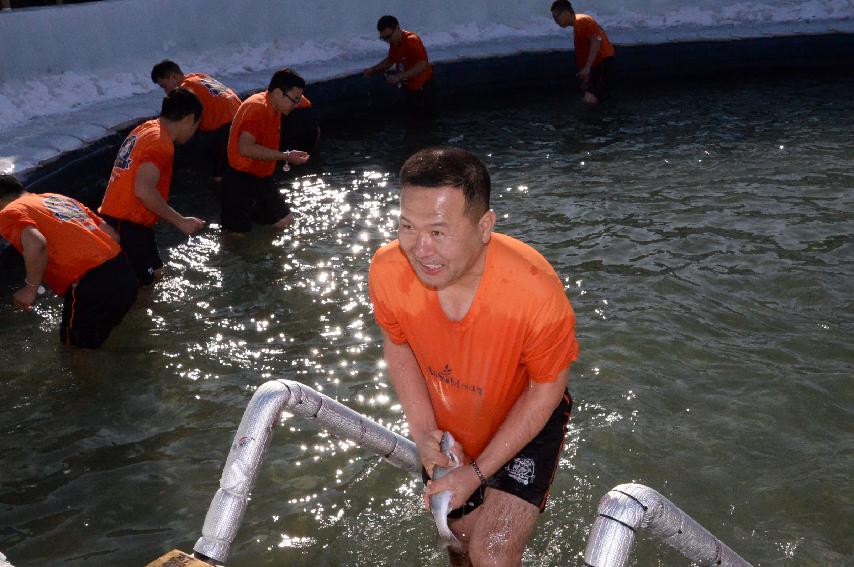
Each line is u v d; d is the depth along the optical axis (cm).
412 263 233
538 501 286
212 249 675
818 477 386
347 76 1086
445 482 261
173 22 1129
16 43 948
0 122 842
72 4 1038
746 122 1009
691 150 903
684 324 525
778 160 858
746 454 403
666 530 237
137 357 511
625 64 1228
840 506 369
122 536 367
